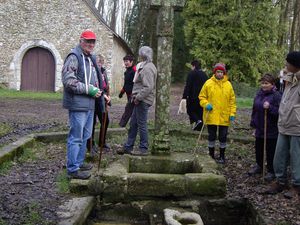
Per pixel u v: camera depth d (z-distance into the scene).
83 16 22.06
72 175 5.61
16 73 22.55
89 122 5.83
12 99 17.66
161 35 6.48
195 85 9.51
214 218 5.27
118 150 7.34
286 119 5.28
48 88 22.92
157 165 6.25
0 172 5.88
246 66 20.31
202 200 5.30
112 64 22.19
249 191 5.70
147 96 6.77
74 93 5.51
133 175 5.34
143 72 6.70
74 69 5.52
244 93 24.44
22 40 22.38
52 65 22.78
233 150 8.19
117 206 5.27
